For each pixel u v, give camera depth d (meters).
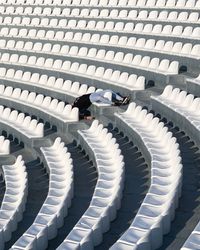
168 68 25.77
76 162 20.98
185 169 17.09
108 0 35.00
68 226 14.80
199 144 18.72
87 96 25.33
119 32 31.02
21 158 21.42
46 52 32.31
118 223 14.23
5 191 19.34
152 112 23.48
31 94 28.53
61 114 25.64
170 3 31.81
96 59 29.55
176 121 21.22
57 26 34.31
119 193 15.10
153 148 18.50
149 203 13.59
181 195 15.08
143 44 28.95
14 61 33.19
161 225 12.33
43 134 24.39
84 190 17.67
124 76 26.58
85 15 34.75
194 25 28.58
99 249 12.87
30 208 17.30
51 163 20.33
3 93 30.34
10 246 14.50
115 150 19.00
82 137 22.16
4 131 26.34
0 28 36.19
